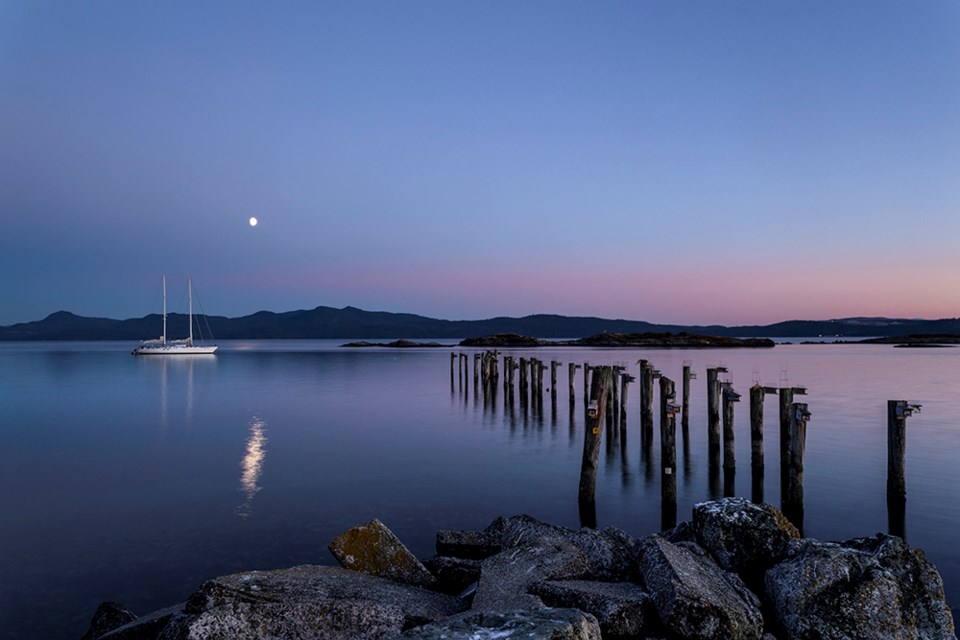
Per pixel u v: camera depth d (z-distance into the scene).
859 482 17.89
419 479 18.47
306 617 6.62
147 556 11.78
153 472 19.19
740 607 6.61
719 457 21.19
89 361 96.12
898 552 7.54
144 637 7.22
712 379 20.75
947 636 6.99
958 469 19.36
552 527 10.30
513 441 25.14
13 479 18.23
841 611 6.64
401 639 4.98
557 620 5.22
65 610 9.52
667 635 6.49
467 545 10.87
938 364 71.88
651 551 7.66
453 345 176.88
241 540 12.70
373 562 9.05
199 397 41.91
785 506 15.27
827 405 34.75
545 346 162.75
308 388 48.62
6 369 75.31
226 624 6.35
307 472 19.30
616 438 25.88
